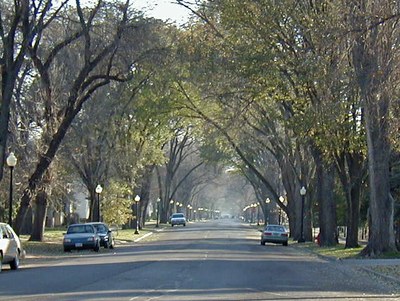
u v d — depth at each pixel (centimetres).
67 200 7656
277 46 4581
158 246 5703
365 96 3403
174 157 11794
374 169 4072
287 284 2627
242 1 4553
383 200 4088
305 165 6494
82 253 4766
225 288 2409
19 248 3428
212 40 5272
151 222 14338
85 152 6009
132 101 6291
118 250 5175
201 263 3628
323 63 3834
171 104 6247
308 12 4231
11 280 2733
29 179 4959
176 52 5200
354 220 5088
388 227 4116
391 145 4075
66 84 5188
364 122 4147
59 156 5666
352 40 2689
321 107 4084
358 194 5056
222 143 6969
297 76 4419
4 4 4691
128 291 2281
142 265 3481
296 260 4150
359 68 3253
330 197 5672
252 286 2498
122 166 6912
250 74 4741
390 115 3719
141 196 9412
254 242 6700
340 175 4997
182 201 14712
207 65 5181
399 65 3144
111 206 6988
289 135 6016
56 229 9169
